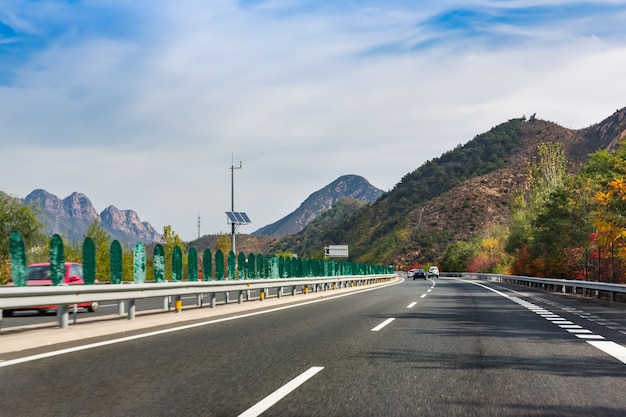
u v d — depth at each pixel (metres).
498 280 68.19
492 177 171.75
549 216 51.41
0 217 38.59
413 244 151.12
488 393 6.10
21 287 9.18
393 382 6.65
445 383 6.60
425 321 14.01
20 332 11.25
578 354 8.80
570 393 6.11
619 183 34.00
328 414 5.27
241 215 55.97
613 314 16.89
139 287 12.60
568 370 7.44
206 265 18.77
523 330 12.15
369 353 8.80
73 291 10.48
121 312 13.71
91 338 10.54
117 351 8.94
